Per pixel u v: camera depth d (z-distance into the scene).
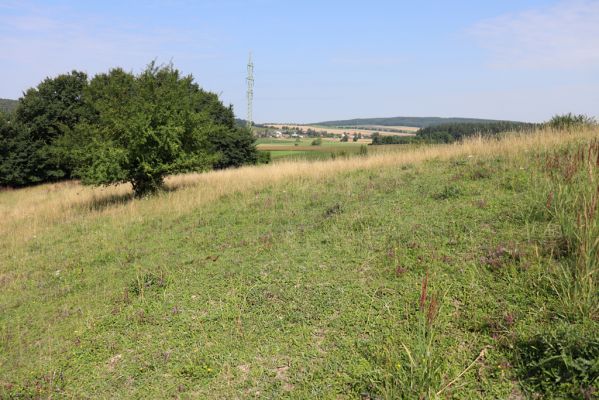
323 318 4.50
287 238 6.98
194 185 14.48
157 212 10.80
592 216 4.07
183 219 9.83
